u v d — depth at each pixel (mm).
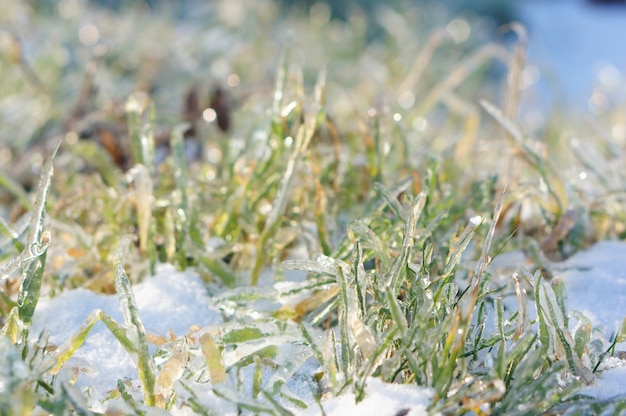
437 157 732
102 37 1455
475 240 740
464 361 588
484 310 635
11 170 983
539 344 613
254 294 650
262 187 753
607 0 3990
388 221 685
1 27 1183
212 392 578
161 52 1367
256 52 1599
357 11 2580
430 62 1873
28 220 709
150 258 713
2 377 568
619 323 656
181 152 743
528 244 725
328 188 782
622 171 809
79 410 550
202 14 1947
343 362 590
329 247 702
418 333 578
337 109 1181
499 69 2355
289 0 2602
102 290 709
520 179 834
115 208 743
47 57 1322
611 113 1455
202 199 785
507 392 579
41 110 1160
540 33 3572
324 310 640
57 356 586
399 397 569
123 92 1269
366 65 1210
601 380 601
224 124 986
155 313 675
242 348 611
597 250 749
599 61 3281
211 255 706
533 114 1324
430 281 640
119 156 946
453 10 3139
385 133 792
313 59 1759
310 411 581
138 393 601
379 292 610
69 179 824
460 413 562
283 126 742
